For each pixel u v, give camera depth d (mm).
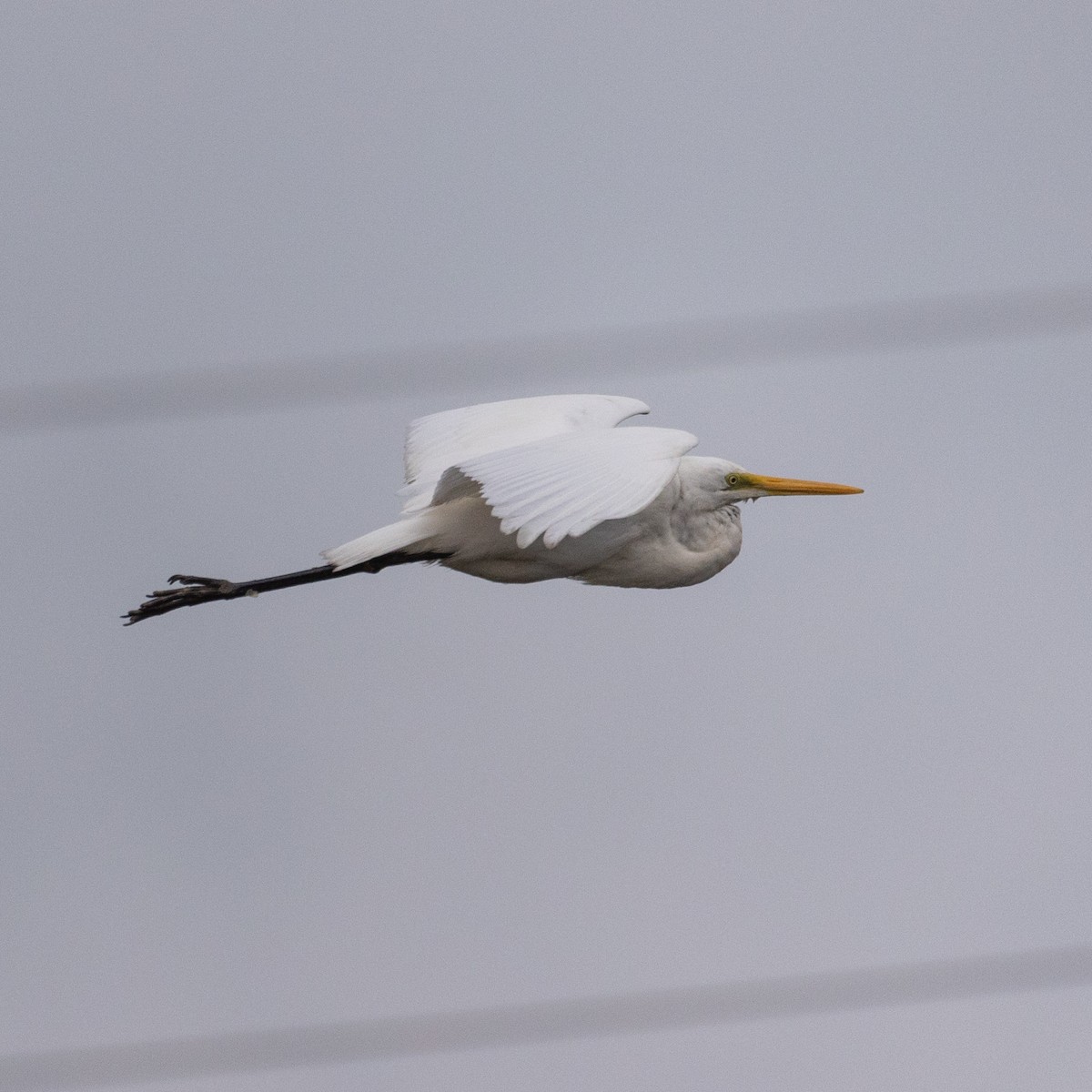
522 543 9578
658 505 12219
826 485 12781
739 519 12930
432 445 12000
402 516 11680
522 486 9703
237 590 12039
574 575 12523
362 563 11961
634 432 10250
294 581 12078
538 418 12086
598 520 9648
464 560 11961
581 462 9820
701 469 12609
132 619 12102
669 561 12469
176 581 12125
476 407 12375
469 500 11656
